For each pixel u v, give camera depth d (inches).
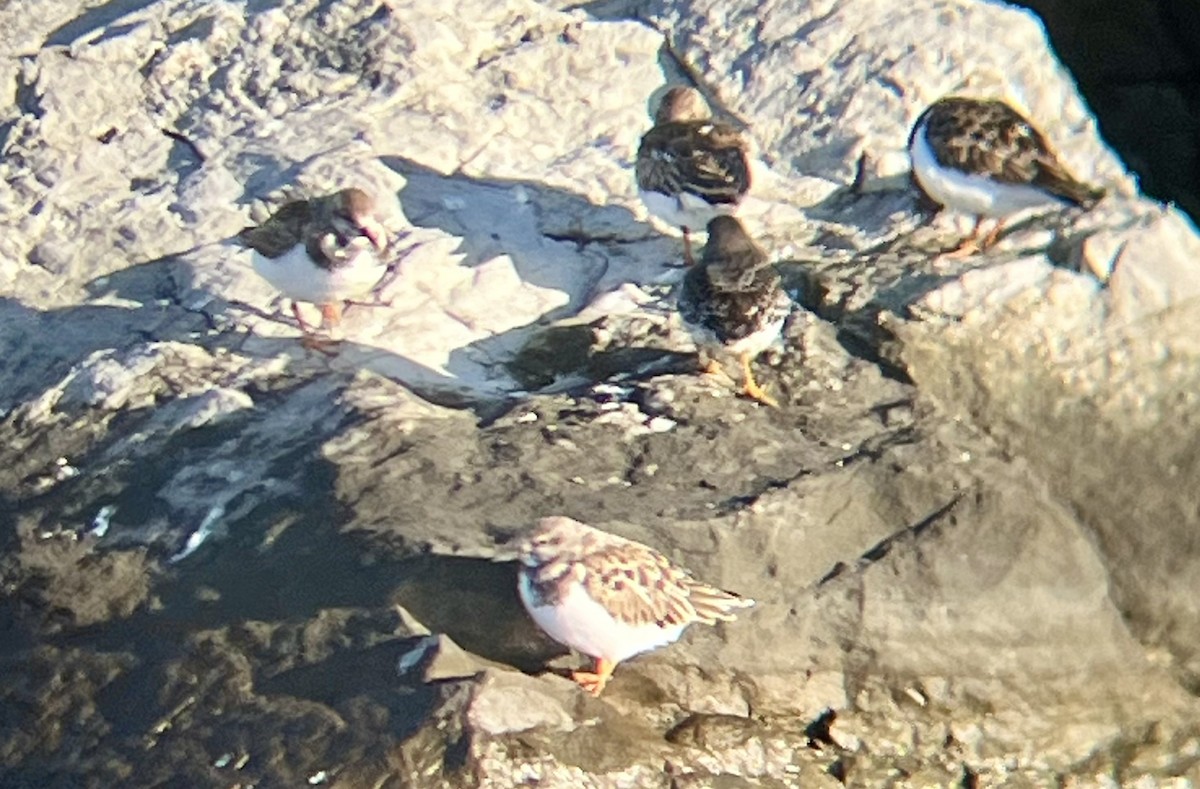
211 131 565.6
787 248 534.0
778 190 557.6
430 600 417.1
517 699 389.1
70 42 589.6
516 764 380.8
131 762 399.9
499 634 416.5
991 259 519.8
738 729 424.8
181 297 519.8
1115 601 490.6
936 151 510.9
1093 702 459.8
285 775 383.6
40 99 573.9
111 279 529.7
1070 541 458.3
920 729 443.8
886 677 440.5
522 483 446.6
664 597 394.9
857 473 458.3
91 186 553.0
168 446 469.1
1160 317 506.3
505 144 565.6
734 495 446.9
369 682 395.2
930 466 462.0
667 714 422.9
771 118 575.8
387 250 484.4
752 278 463.2
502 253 533.3
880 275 516.7
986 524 454.0
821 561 443.5
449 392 492.1
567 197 552.7
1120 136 783.1
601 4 612.7
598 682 409.7
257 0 601.3
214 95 575.8
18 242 538.3
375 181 543.8
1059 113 574.2
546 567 388.2
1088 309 505.7
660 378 489.4
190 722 402.0
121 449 471.8
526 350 509.4
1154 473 498.0
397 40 580.7
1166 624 490.9
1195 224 768.3
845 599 438.9
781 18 592.4
